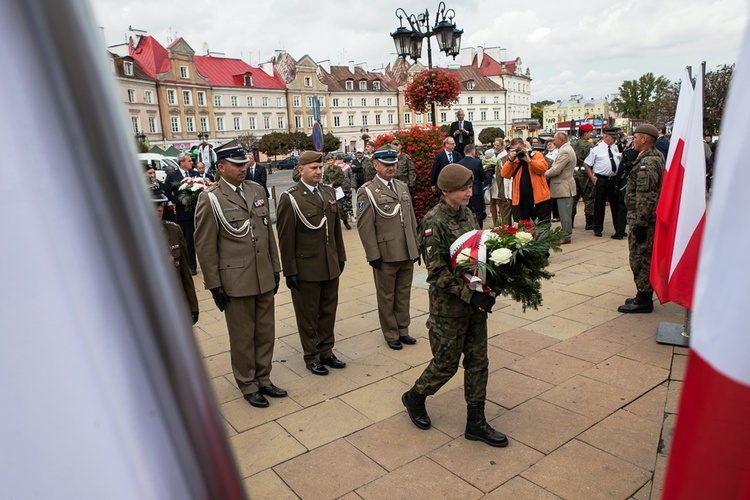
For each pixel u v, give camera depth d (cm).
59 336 39
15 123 36
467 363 343
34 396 40
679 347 468
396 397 412
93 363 40
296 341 540
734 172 61
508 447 337
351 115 7044
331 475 320
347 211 1230
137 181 40
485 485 302
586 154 1015
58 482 41
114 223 39
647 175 527
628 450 327
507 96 8281
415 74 1163
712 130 1775
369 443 351
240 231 399
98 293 40
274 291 423
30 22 35
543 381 421
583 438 342
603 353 465
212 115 5731
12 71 36
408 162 991
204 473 45
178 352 43
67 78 36
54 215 38
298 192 438
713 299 65
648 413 367
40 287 39
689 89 428
